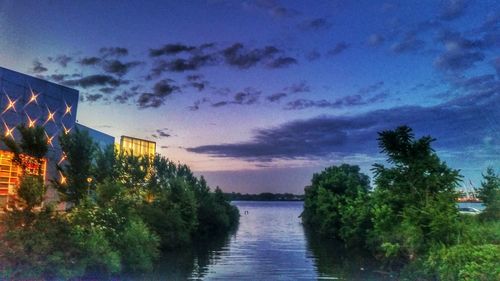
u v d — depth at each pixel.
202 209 59.91
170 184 46.94
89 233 22.94
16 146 25.59
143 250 26.80
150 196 42.78
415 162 22.12
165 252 37.84
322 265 30.84
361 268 29.09
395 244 22.73
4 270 18.38
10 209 21.75
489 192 24.44
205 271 27.97
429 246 21.11
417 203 22.12
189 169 62.75
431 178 21.84
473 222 21.84
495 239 19.73
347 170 59.31
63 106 49.69
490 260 16.70
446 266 18.22
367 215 36.31
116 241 24.92
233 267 29.84
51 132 47.31
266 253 38.56
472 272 16.48
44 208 22.00
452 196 21.42
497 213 23.70
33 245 19.36
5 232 19.58
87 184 28.77
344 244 45.38
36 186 21.55
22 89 43.91
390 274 24.69
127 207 28.27
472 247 18.20
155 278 25.06
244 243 48.31
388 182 23.33
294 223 94.50
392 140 22.48
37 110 45.59
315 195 65.44
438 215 20.45
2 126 41.16
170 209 42.09
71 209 25.66
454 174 21.77
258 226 82.69
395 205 23.30
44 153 26.02
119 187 28.61
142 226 27.84
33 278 18.86
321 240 51.69
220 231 66.06
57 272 19.62
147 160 44.88
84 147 29.44
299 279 25.08
